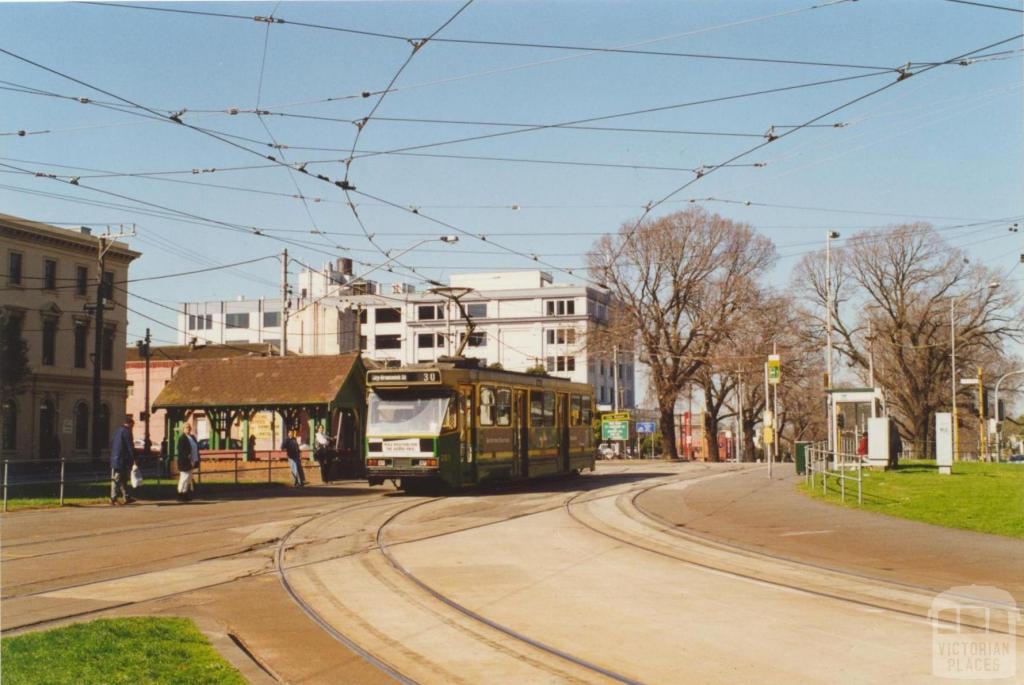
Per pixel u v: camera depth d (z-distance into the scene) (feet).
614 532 64.34
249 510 80.64
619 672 28.22
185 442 90.07
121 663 27.22
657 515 75.15
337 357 138.21
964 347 215.51
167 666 27.22
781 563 49.47
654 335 204.95
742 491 99.25
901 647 30.73
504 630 34.12
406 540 60.34
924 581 43.11
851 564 48.47
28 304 208.33
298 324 378.32
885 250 211.20
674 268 202.90
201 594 41.27
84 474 109.40
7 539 60.49
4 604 38.55
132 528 66.69
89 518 73.72
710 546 56.85
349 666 29.27
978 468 135.64
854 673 27.58
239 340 422.82
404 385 93.71
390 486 116.78
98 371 159.22
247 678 26.40
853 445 133.18
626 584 43.55
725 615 36.17
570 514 76.43
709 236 202.18
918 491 89.04
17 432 204.23
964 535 59.36
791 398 257.14
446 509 80.84
